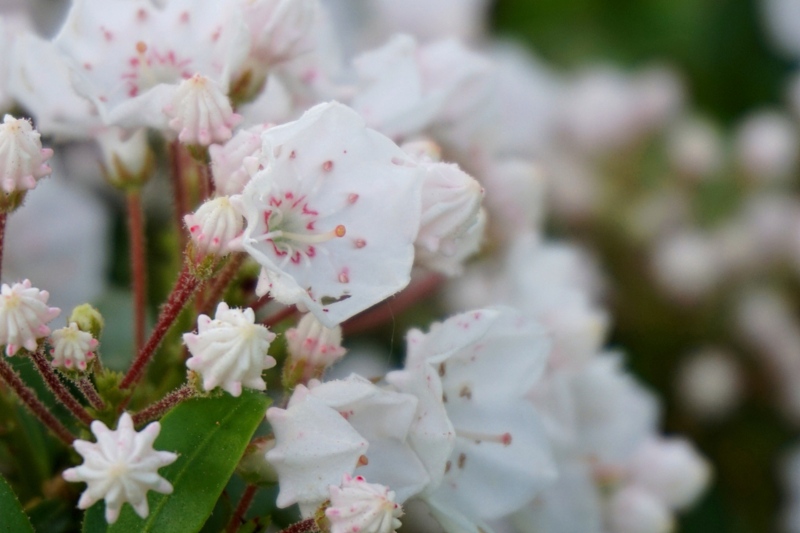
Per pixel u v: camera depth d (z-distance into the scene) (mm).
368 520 297
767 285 416
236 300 326
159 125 319
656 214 414
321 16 344
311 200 308
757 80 448
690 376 406
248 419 302
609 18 458
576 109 423
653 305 412
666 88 422
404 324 385
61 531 320
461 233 311
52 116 330
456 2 408
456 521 311
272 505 325
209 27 326
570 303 363
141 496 293
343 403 304
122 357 343
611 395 364
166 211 376
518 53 421
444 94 342
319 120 306
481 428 322
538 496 341
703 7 448
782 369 407
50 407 323
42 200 368
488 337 321
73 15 323
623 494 374
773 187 423
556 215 418
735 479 405
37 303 301
